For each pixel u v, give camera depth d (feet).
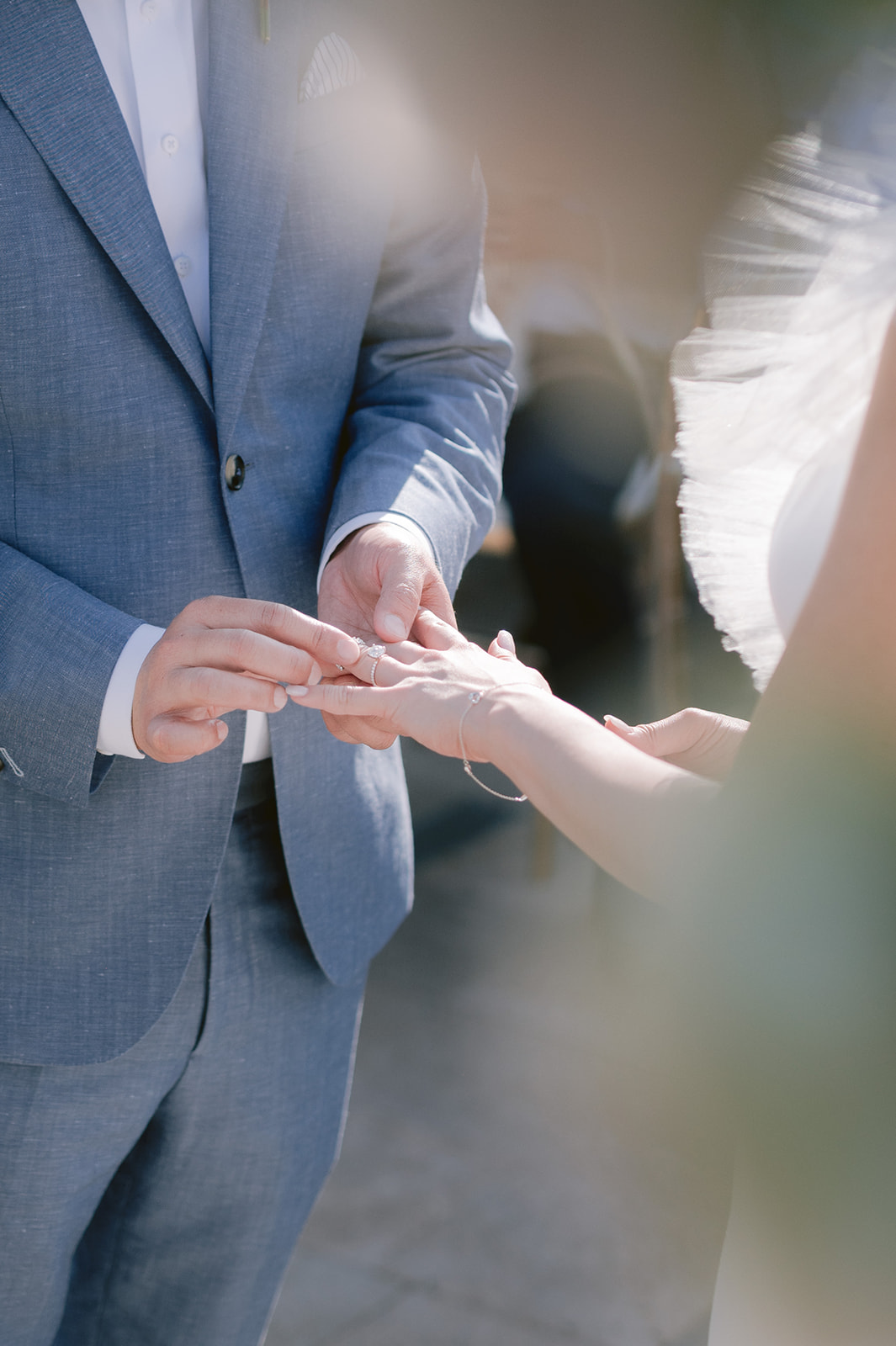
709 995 3.73
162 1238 5.16
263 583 4.84
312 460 4.99
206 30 4.72
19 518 4.65
